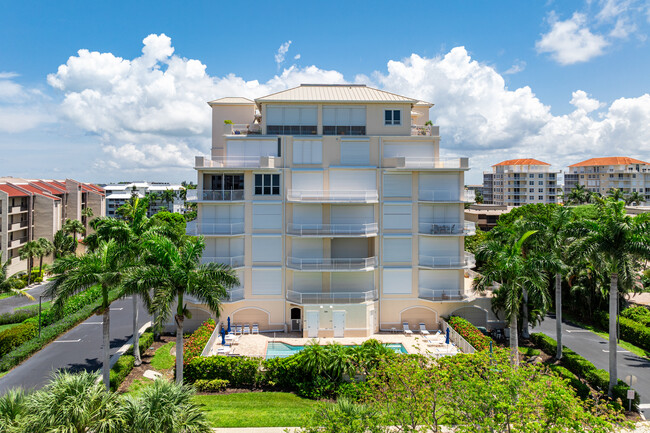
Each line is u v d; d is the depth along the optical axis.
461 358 22.94
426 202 38.72
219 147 44.81
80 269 23.75
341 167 38.28
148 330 38.53
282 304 38.91
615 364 27.16
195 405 18.97
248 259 38.56
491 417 16.22
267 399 26.20
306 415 18.97
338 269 37.50
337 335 37.44
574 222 29.30
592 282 41.47
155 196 136.00
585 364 30.20
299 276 38.81
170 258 24.44
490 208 105.25
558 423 14.58
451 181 39.03
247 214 38.38
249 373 28.14
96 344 35.62
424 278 39.47
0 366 29.80
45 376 29.03
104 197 93.06
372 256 39.75
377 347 28.00
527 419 15.43
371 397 20.48
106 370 24.44
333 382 26.80
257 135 38.59
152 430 16.66
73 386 17.50
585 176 141.38
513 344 28.30
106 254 24.97
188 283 23.66
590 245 27.61
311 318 37.38
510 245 34.44
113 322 42.44
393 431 17.86
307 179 38.53
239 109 45.19
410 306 39.44
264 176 38.38
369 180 38.75
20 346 33.28
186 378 28.28
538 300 33.56
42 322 38.88
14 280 44.34
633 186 132.62
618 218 27.00
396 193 38.97
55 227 72.81
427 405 17.91
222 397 26.52
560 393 15.54
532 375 17.94
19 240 68.38
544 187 131.50
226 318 38.53
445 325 38.41
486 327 39.97
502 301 37.03
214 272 24.75
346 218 38.88
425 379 18.84
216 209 38.44
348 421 17.42
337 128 39.53
